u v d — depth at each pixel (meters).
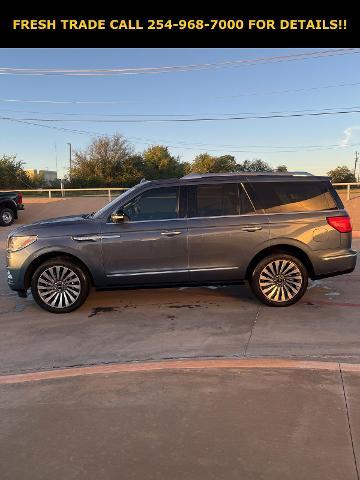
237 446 2.91
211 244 6.17
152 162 68.38
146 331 5.43
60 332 5.50
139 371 4.13
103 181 59.84
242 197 6.28
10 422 3.31
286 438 2.98
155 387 3.78
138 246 6.13
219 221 6.19
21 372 4.32
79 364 4.47
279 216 6.25
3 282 8.65
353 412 3.29
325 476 2.61
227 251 6.20
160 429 3.14
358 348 4.69
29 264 6.18
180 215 6.21
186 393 3.65
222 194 6.29
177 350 4.77
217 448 2.90
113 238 6.12
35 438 3.08
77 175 61.00
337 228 6.30
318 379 3.84
